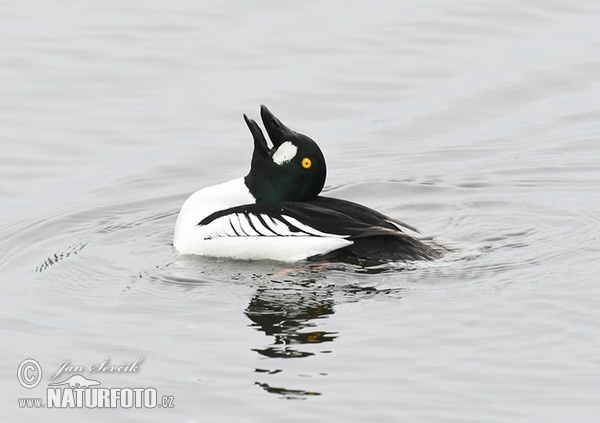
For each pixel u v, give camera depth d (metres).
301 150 14.59
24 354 12.19
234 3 24.38
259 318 12.67
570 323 12.26
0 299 13.57
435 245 14.61
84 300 13.41
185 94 20.62
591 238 14.76
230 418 10.85
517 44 22.38
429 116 19.84
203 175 17.95
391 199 16.92
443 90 20.69
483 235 15.11
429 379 11.33
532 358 11.62
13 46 22.38
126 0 24.53
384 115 19.94
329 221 13.92
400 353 11.79
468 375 11.38
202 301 13.20
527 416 10.74
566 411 10.79
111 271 14.24
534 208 16.19
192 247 14.52
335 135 19.25
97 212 16.61
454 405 10.91
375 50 22.19
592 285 13.11
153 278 13.88
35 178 17.92
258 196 14.80
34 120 19.80
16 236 15.75
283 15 23.83
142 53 22.12
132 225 16.05
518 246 14.49
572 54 21.80
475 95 20.47
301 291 13.23
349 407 10.92
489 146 18.73
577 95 20.44
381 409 10.88
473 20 23.38
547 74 21.12
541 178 17.45
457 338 12.03
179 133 19.33
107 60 21.86
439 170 17.89
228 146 18.88
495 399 10.99
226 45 22.45
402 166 18.09
